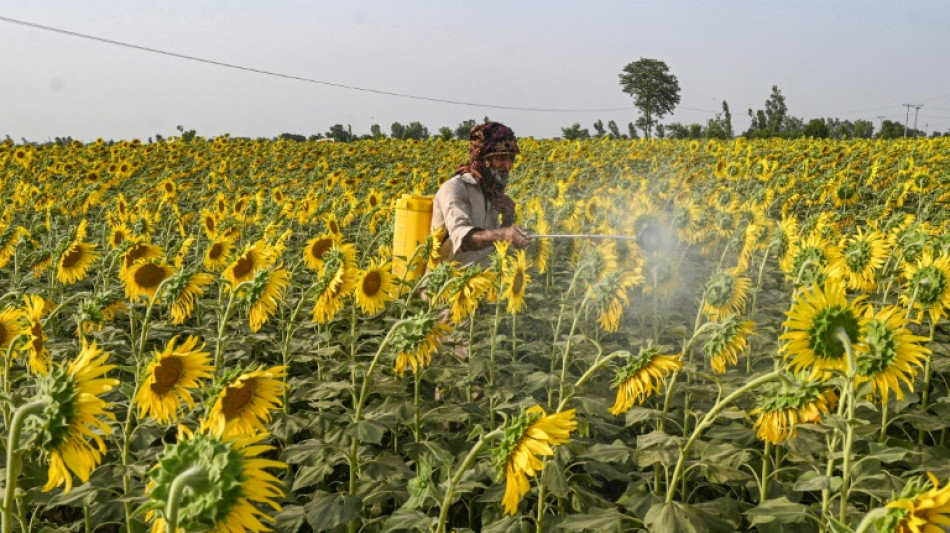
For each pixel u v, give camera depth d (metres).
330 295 4.88
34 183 18.20
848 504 3.53
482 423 4.76
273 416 4.32
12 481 2.04
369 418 3.93
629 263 5.82
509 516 3.41
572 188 18.78
